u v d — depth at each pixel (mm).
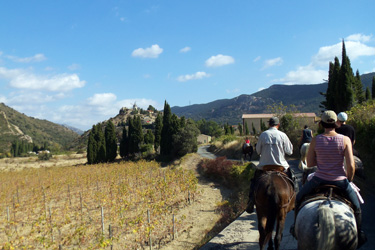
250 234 7824
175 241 13719
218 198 20906
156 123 63156
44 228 17438
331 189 4137
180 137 50500
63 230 17094
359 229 4242
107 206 21016
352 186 4594
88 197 25031
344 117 6422
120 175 33719
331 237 3402
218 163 27422
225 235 7887
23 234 17375
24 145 147750
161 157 54625
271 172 5539
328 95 33938
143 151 62500
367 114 12523
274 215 4758
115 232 15828
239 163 25312
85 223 17422
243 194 17266
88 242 15008
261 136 5988
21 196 29125
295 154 26031
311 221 3629
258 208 5059
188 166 36188
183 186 21844
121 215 18188
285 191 5008
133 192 24156
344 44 30031
